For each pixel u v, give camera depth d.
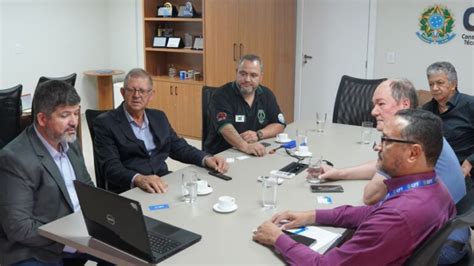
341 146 3.02
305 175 2.40
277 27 5.96
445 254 1.87
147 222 1.80
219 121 3.18
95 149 2.68
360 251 1.42
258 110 3.33
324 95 6.30
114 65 7.30
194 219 1.86
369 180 2.31
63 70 6.70
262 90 3.38
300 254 1.51
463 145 3.27
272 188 2.02
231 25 5.36
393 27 5.57
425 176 1.46
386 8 5.57
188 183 2.10
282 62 6.14
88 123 2.77
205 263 1.52
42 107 1.93
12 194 1.86
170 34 5.79
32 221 1.88
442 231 1.41
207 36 5.13
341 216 1.79
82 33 6.86
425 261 1.44
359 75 5.95
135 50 6.99
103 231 1.65
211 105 3.30
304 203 2.03
